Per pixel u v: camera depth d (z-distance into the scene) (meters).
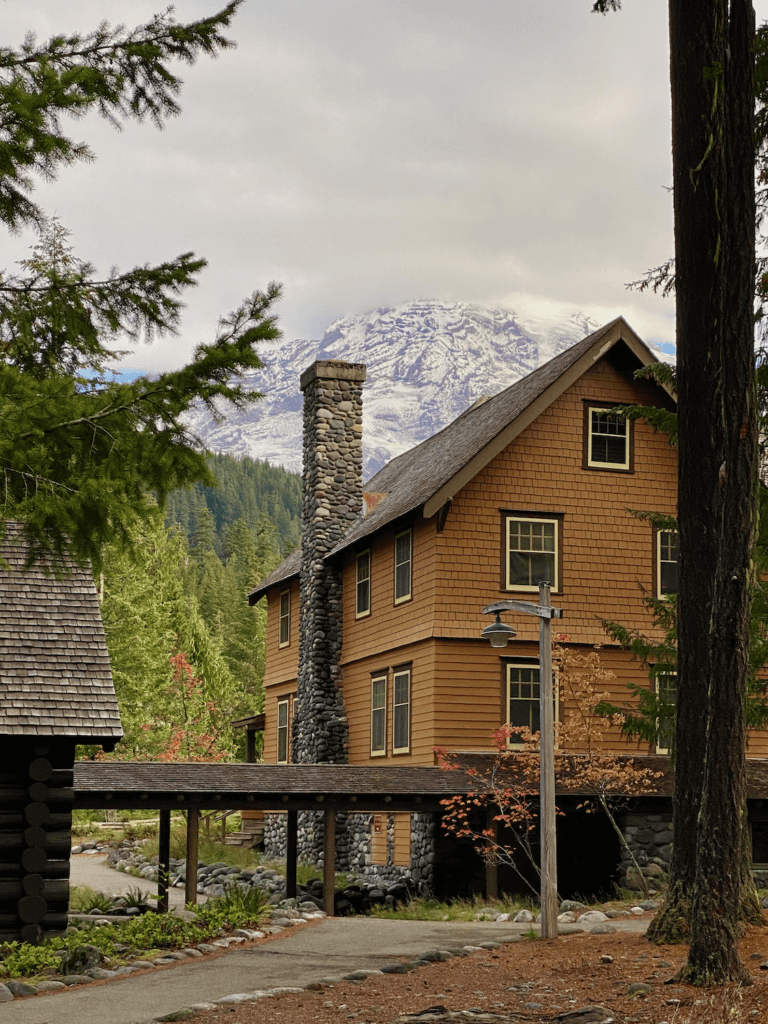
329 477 30.50
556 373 24.62
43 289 8.78
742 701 10.32
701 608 13.11
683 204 12.65
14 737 14.20
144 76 8.51
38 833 14.35
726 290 10.46
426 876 22.66
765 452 16.31
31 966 12.58
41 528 8.02
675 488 25.61
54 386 7.93
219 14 8.52
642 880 20.50
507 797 20.80
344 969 12.24
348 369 31.25
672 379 19.36
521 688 24.00
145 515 8.32
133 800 19.52
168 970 12.50
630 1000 9.77
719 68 10.52
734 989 9.66
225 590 92.00
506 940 14.02
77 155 8.48
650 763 22.92
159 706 40.91
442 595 23.73
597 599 24.62
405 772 21.81
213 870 26.80
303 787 20.39
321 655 29.27
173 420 8.07
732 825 10.22
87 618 15.97
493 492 24.36
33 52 8.50
